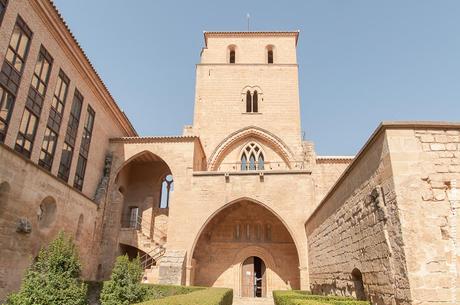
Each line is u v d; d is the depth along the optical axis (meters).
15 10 17.56
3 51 16.59
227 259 29.50
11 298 13.38
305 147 34.16
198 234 26.05
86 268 24.39
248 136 35.88
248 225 30.55
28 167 17.98
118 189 29.80
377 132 10.21
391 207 9.41
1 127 16.83
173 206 27.02
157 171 33.12
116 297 16.62
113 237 27.25
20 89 18.12
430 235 8.73
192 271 26.64
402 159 9.46
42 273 14.04
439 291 8.24
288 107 36.72
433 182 9.23
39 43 19.86
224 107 36.94
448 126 9.72
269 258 29.33
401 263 8.79
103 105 29.00
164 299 9.52
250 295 28.59
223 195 26.97
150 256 26.92
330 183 32.66
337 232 15.45
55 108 21.92
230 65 38.88
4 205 16.22
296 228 25.45
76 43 23.45
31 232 18.02
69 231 22.14
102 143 28.86
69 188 22.27
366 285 11.39
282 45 40.56
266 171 27.25
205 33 41.06
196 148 30.06
